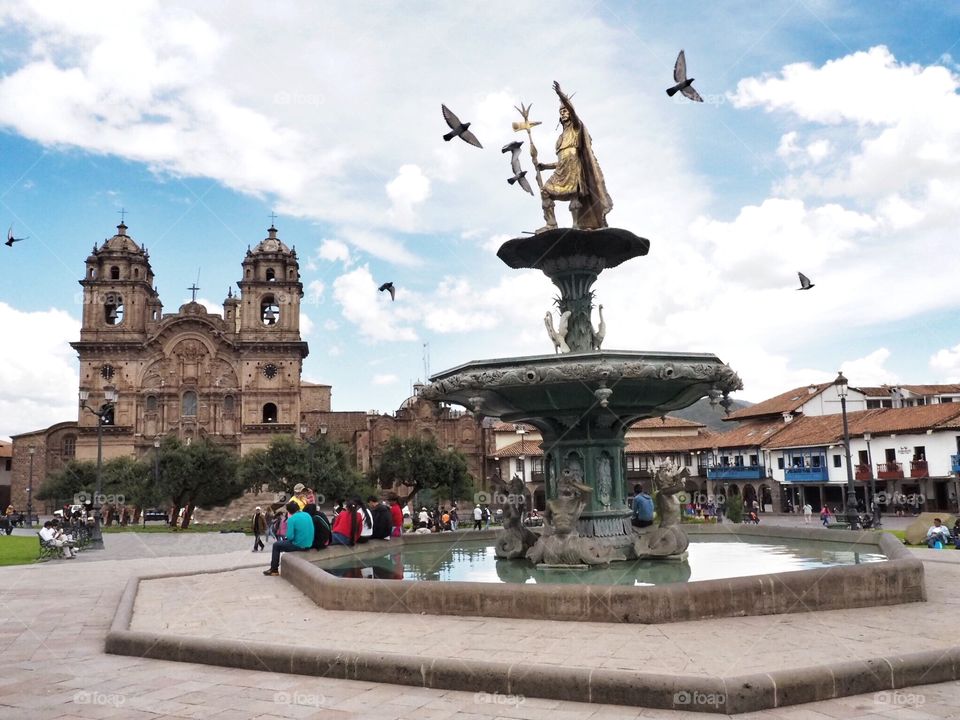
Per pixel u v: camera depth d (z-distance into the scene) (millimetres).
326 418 85375
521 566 11227
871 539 13023
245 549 27219
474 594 8234
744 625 7336
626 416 11703
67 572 17562
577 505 10766
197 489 52281
